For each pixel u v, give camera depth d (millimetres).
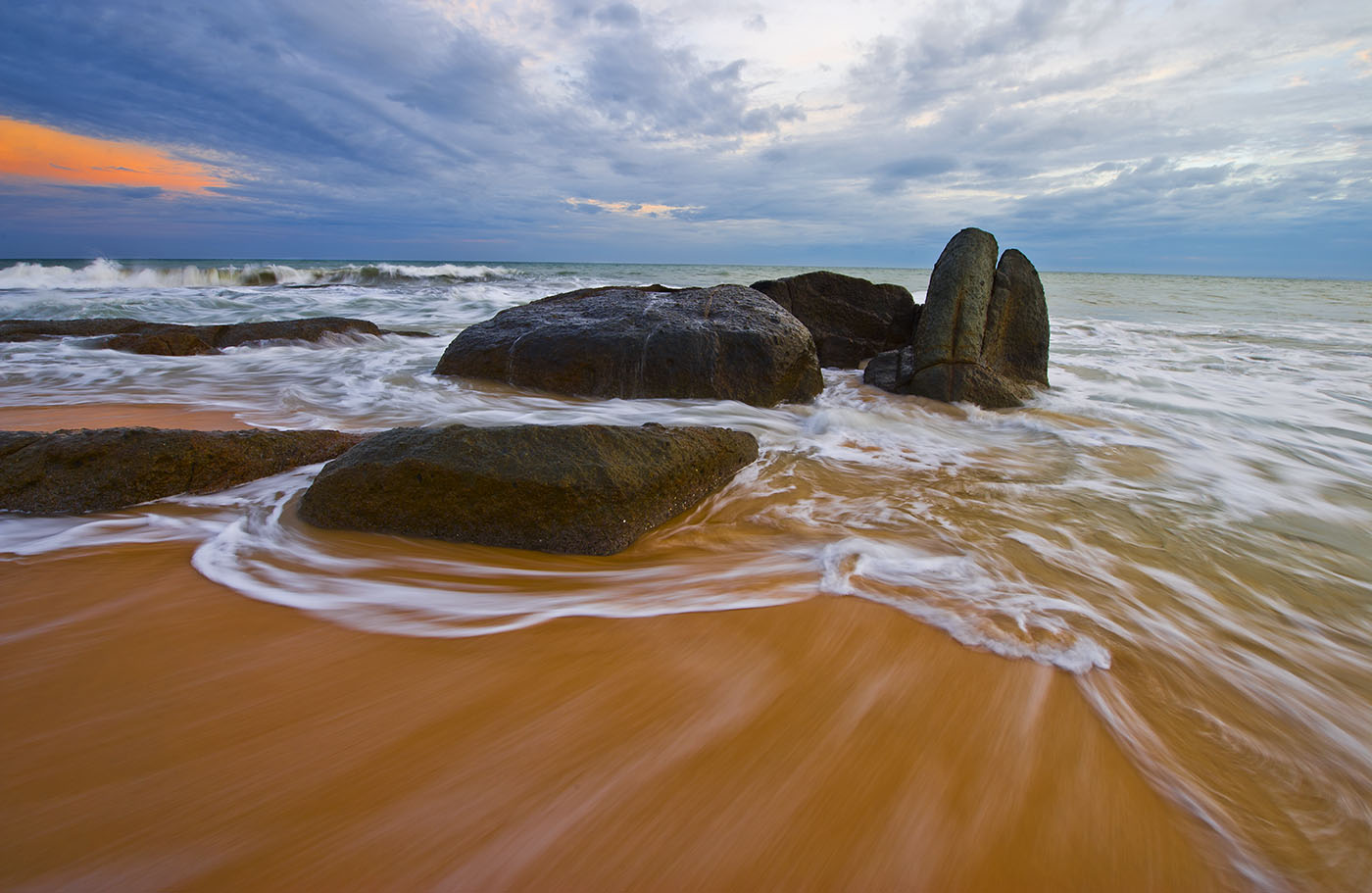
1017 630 2340
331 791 1496
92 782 1498
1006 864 1391
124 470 3342
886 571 2807
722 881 1319
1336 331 13344
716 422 5684
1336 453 5059
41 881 1246
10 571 2639
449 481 3078
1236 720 1938
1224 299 22797
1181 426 5770
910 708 1892
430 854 1340
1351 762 1793
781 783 1581
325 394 6395
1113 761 1722
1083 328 13828
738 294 7332
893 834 1446
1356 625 2539
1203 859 1444
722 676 2014
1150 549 3172
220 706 1801
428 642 2180
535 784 1543
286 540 3049
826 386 7434
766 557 2982
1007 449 5043
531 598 2545
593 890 1288
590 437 3346
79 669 1966
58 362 7754
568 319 6953
